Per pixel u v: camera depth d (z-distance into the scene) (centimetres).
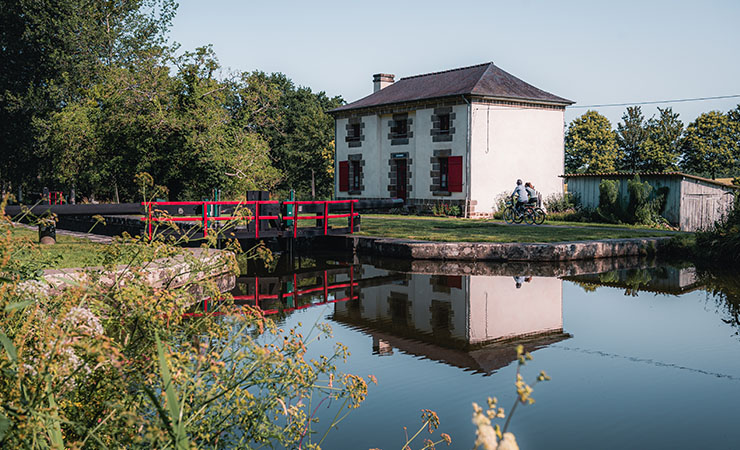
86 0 3388
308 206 1622
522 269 1324
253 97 2280
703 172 5453
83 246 1173
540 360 639
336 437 428
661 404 507
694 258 1520
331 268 1352
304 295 1018
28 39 3419
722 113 5356
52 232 1313
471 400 514
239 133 2252
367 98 3127
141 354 268
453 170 2580
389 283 1145
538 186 2706
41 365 212
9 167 3638
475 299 984
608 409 493
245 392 275
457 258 1457
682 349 685
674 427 456
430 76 3030
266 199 1522
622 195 2270
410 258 1481
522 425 460
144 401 263
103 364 239
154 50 2144
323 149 4594
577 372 597
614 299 987
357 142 3050
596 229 1917
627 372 595
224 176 2130
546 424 462
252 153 2222
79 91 2927
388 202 1820
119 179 2398
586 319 840
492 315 866
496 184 2580
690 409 496
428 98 2625
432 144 2667
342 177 3155
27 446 196
